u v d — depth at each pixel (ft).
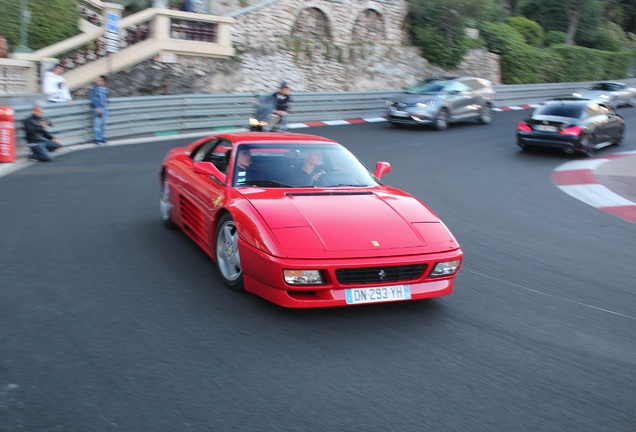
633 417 11.02
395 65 80.79
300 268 13.71
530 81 97.76
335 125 60.90
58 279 16.51
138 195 28.55
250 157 18.01
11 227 21.74
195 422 9.95
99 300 15.12
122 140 47.65
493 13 106.93
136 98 49.29
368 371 12.17
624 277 20.35
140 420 9.90
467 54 89.92
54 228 21.89
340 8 76.64
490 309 16.33
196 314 14.51
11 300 14.83
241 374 11.71
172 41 60.54
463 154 48.62
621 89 88.58
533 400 11.44
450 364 12.75
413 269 14.75
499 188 36.40
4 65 49.96
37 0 58.39
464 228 26.27
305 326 14.17
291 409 10.55
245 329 13.82
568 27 122.93
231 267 16.21
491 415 10.78
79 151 42.09
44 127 37.60
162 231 22.15
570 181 39.60
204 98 53.72
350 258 14.02
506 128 64.64
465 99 63.21
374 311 15.44
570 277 19.97
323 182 17.67
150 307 14.82
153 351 12.48
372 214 15.79
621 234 26.66
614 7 142.31
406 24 85.56
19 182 30.55
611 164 46.65
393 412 10.68
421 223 15.85
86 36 57.21
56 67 52.19
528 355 13.50
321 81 72.64
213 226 16.97
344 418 10.37
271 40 69.92
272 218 14.88
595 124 50.16
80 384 10.97
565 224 28.07
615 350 14.10
